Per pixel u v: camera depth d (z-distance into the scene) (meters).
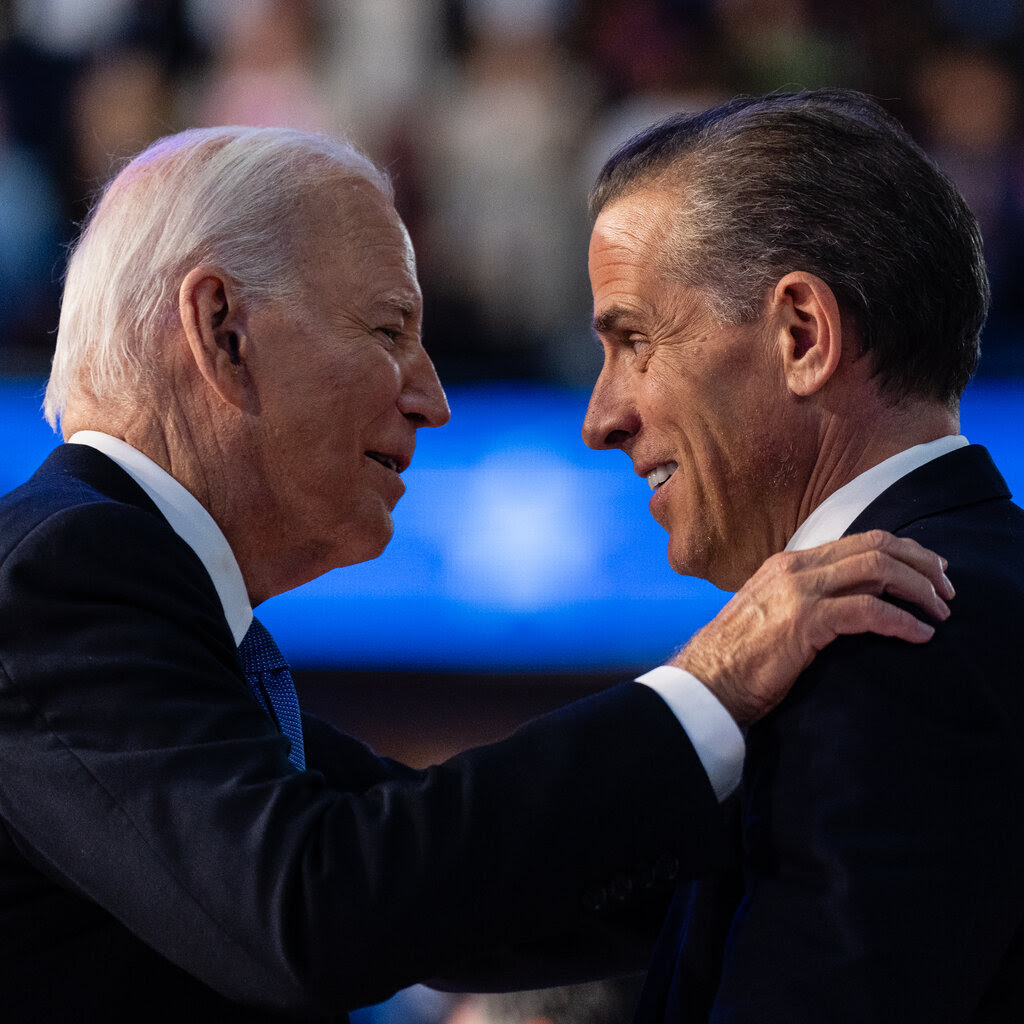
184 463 5.62
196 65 23.41
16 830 4.84
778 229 5.20
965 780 4.51
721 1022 4.54
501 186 22.06
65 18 23.30
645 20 23.22
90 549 4.96
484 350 21.88
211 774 4.70
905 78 23.33
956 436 5.38
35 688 4.79
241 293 5.60
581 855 4.64
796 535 5.37
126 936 4.96
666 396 5.43
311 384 5.66
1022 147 23.02
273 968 4.49
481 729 18.30
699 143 5.42
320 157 5.89
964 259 5.28
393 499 6.04
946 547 4.97
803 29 23.36
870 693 4.62
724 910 5.23
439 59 23.19
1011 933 4.55
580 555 19.33
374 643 19.11
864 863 4.43
